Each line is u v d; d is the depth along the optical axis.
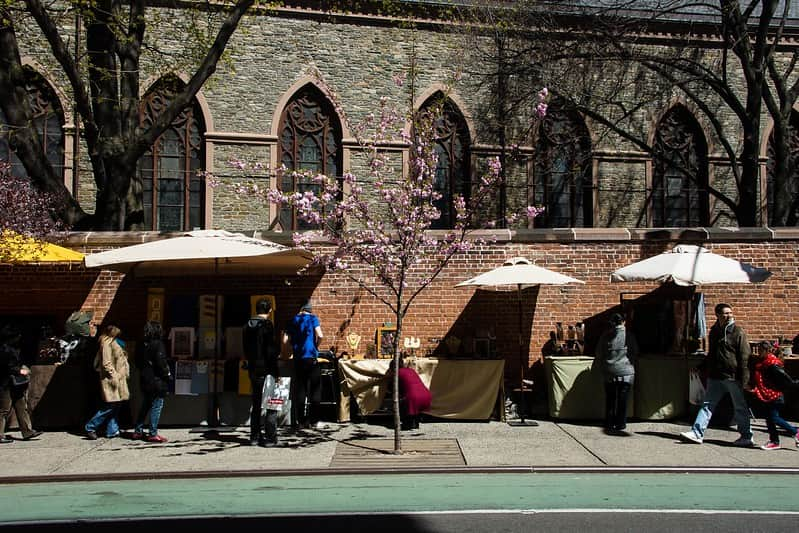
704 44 21.75
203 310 11.09
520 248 12.38
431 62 20.58
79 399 10.68
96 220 13.89
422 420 11.34
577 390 11.19
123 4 17.83
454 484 7.69
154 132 13.80
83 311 11.76
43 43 18.36
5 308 11.77
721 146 22.05
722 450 9.26
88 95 14.62
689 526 6.00
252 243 10.12
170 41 18.97
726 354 9.52
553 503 6.84
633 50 19.22
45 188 13.64
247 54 19.62
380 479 7.97
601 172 21.48
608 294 12.44
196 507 6.75
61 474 8.02
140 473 8.04
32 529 6.02
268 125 19.67
